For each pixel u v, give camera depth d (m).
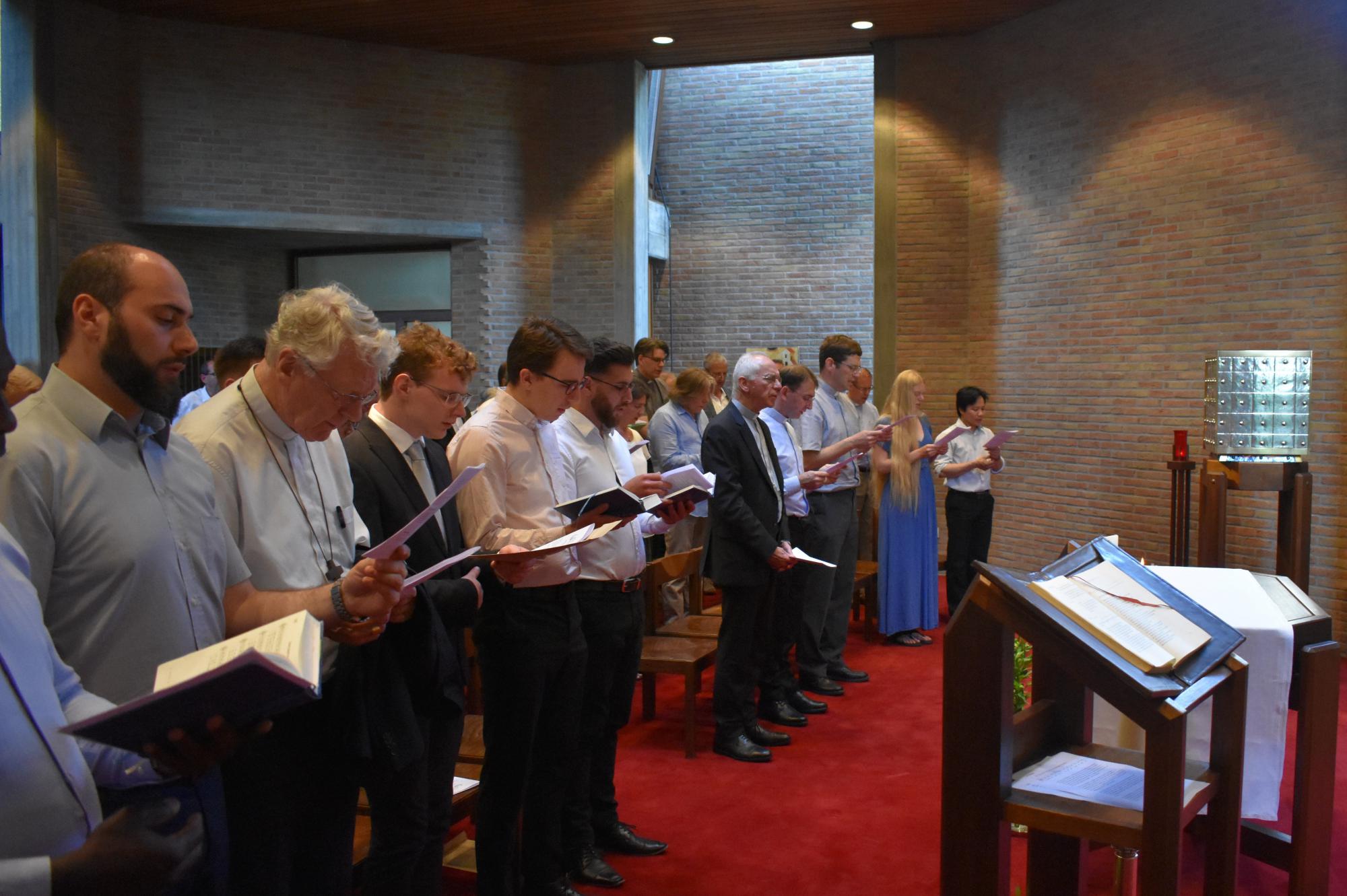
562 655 2.91
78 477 1.63
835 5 8.64
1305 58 6.79
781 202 11.74
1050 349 8.69
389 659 2.22
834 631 5.86
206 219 9.50
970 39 9.29
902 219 9.45
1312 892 3.07
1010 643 2.26
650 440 6.43
